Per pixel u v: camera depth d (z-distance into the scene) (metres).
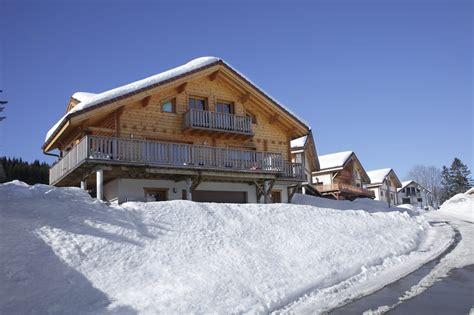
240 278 9.52
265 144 24.08
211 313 7.74
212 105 22.38
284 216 15.04
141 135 19.73
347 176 48.62
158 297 8.06
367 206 31.38
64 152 22.66
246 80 22.73
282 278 10.04
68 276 8.30
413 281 10.45
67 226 9.98
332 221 15.95
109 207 11.80
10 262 8.09
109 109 18.12
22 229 9.24
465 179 77.38
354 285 10.46
